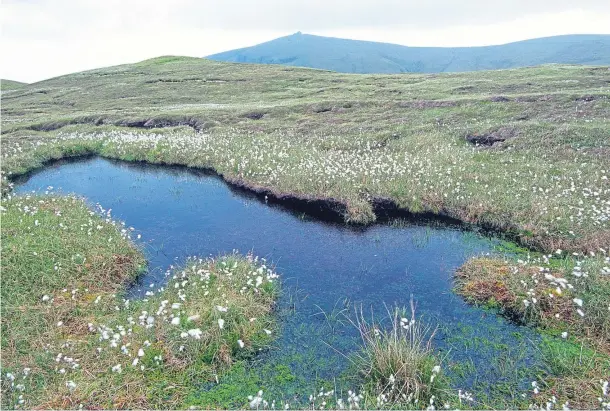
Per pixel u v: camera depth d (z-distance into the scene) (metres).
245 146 24.88
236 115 34.44
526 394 7.81
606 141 19.88
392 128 26.75
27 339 8.98
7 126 36.59
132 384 7.98
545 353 8.76
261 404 7.71
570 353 8.62
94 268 11.91
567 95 27.88
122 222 15.54
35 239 12.80
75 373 8.16
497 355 8.88
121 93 54.03
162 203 18.78
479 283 11.22
